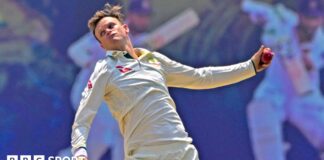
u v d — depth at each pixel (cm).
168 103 1177
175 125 1164
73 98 2738
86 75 2753
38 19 2767
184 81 1238
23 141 2683
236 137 2847
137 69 1187
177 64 1231
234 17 2908
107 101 1197
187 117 2817
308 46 2967
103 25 1223
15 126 2686
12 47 2738
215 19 2892
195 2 2884
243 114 2866
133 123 1161
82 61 2758
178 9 2869
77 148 1140
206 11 2889
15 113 2694
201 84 1243
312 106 2934
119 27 1227
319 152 2912
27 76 2725
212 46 2878
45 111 2714
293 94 2925
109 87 1179
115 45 1209
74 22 2780
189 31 2866
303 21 2973
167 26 2853
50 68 2744
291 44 2952
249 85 2886
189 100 2823
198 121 2825
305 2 2986
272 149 2877
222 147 2830
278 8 2956
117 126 2758
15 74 2720
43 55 2747
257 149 2864
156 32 2842
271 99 2897
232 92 2864
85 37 2773
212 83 1245
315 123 2919
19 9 2761
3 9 2750
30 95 2714
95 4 2797
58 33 2767
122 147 2750
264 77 2909
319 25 2986
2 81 2706
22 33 2750
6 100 2695
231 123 2852
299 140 2902
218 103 2847
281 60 2939
